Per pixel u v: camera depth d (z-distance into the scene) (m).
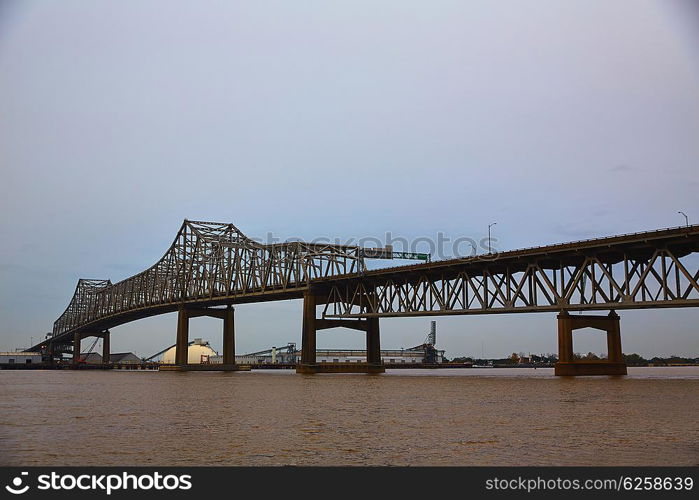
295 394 65.50
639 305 82.62
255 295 159.50
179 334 184.62
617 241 83.75
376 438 32.09
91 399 59.94
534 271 96.69
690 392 61.22
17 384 98.00
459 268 107.88
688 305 79.12
